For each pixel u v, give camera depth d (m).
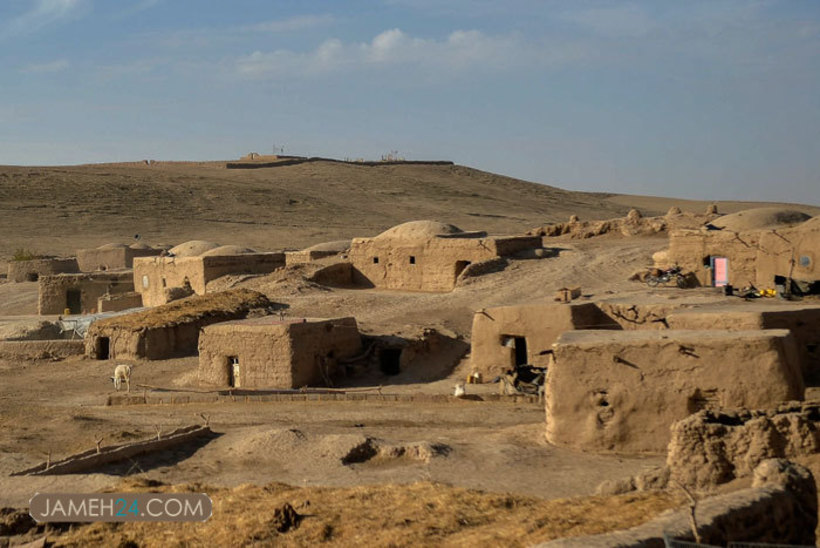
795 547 9.40
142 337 34.22
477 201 142.12
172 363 33.56
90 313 48.97
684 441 13.72
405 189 145.62
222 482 17.58
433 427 22.31
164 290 45.19
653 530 9.66
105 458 19.05
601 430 18.20
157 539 13.89
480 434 20.91
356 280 43.31
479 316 28.31
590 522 11.74
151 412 25.55
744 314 22.62
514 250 41.22
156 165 152.00
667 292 31.52
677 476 13.67
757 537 10.15
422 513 13.89
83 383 31.58
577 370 18.55
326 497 15.40
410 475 17.17
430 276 41.03
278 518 13.90
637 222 46.84
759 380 17.23
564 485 15.97
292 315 36.28
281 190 131.75
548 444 18.92
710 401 17.59
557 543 9.38
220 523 14.22
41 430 23.05
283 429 20.55
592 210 144.88
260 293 39.00
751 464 13.39
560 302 28.86
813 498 11.11
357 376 30.48
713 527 9.69
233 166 152.00
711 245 33.25
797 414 13.64
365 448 19.14
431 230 43.16
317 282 41.69
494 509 13.92
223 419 24.11
